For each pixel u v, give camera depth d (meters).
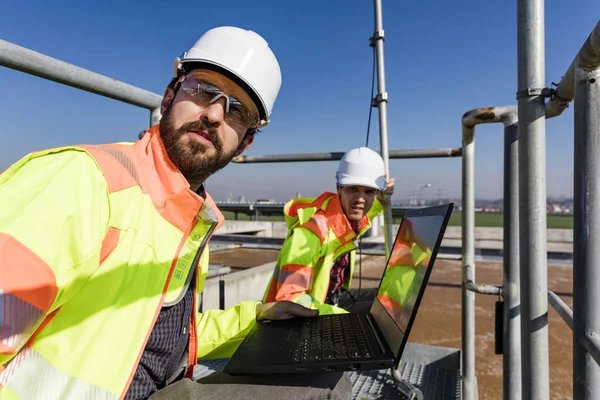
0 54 1.05
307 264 1.81
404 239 1.47
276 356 1.10
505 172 1.34
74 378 0.72
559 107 0.98
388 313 1.31
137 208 0.84
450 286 4.24
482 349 2.76
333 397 0.96
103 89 1.37
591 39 0.64
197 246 0.98
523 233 0.95
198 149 0.98
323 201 2.14
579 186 0.74
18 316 0.59
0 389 0.66
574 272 0.76
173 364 1.07
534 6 0.92
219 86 1.01
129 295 0.81
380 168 2.16
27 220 0.63
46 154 0.75
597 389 0.74
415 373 1.88
